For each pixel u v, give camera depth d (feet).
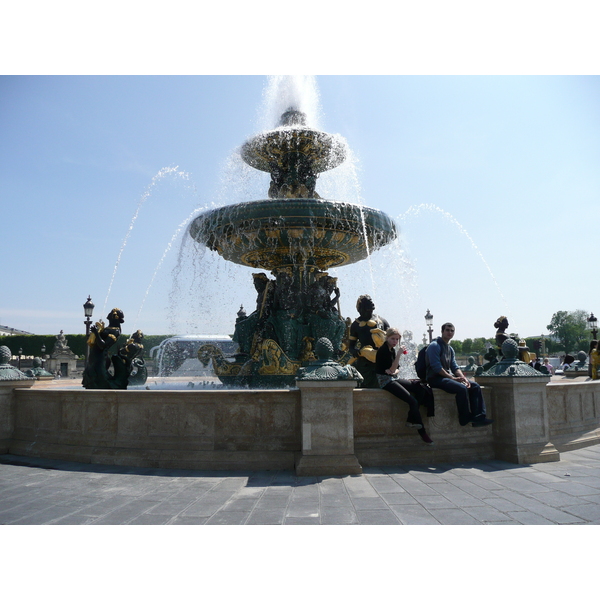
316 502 15.85
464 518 14.10
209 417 21.91
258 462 20.93
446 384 22.49
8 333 385.91
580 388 27.37
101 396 23.52
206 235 36.65
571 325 329.93
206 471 20.77
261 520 14.08
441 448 22.38
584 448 25.76
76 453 23.41
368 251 38.09
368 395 22.17
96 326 29.35
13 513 15.05
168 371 66.74
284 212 32.48
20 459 24.40
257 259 39.09
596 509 14.88
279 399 21.59
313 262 37.93
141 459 21.89
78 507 15.65
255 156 41.24
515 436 22.34
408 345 40.40
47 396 25.66
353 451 20.44
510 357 23.76
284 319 35.78
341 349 36.06
